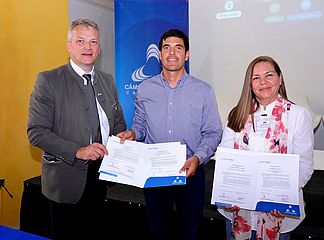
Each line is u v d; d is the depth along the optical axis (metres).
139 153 1.74
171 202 1.89
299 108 1.65
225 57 4.34
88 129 1.80
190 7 4.41
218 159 1.63
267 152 1.64
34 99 1.75
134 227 2.43
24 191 2.83
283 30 4.04
